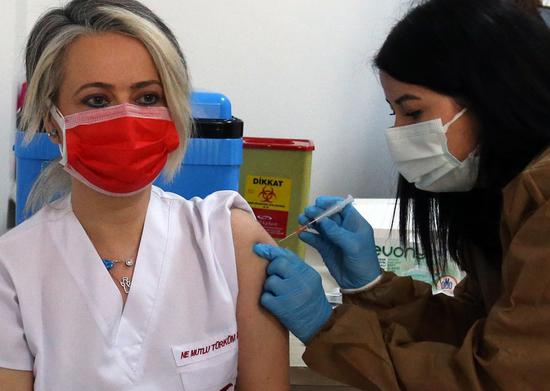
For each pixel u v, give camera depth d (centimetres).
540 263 103
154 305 115
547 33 117
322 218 143
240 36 236
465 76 116
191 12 232
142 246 117
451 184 132
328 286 188
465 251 149
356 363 123
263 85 241
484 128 119
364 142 249
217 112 151
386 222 190
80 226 115
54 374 109
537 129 115
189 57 236
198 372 116
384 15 237
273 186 180
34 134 125
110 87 107
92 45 106
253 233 127
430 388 117
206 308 118
